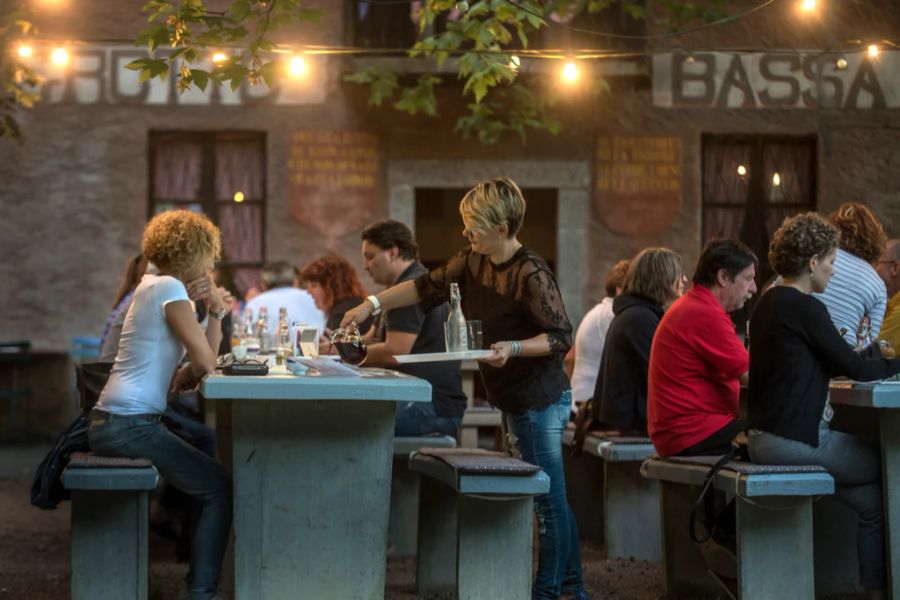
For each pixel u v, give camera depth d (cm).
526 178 1405
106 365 705
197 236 676
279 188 1408
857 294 720
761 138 1413
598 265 1408
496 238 620
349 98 1402
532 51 1011
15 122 1310
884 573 640
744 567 621
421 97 1337
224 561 715
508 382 627
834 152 1394
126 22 1399
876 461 637
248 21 1370
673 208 1405
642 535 831
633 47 1378
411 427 815
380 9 1393
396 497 834
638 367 802
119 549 626
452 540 718
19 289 1412
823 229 634
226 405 718
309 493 606
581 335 934
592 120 1405
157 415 640
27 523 951
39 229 1410
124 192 1409
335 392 580
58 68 1400
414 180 1405
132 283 859
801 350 624
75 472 607
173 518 872
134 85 1405
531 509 624
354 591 608
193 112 1405
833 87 1392
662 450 680
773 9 1383
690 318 671
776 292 636
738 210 1418
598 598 707
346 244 1411
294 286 1251
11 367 1412
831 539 712
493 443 1324
